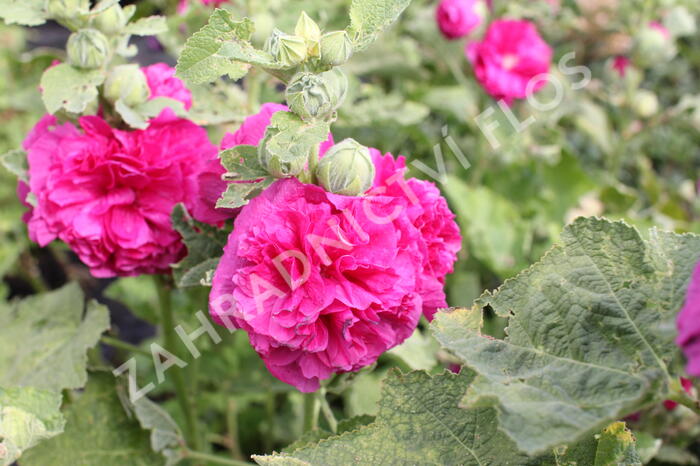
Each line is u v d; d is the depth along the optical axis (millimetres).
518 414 446
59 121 595
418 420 516
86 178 568
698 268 423
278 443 810
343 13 795
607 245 490
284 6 720
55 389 600
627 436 503
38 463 600
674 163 1221
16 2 584
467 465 511
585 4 1111
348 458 511
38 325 649
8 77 942
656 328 469
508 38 847
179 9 803
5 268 963
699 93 1291
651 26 933
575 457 509
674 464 728
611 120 1079
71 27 589
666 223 937
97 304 636
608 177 1004
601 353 478
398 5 489
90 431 609
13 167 595
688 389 584
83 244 572
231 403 807
